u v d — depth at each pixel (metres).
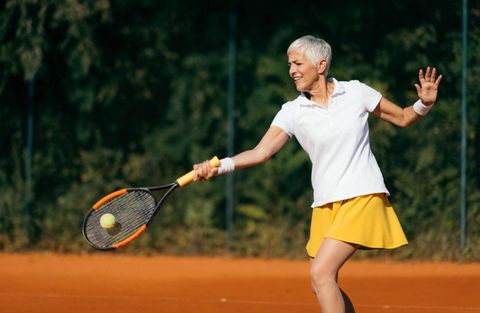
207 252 20.75
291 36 21.69
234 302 12.78
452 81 20.36
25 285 14.70
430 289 14.09
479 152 20.09
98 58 21.23
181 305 12.46
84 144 21.84
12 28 20.80
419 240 19.67
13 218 20.92
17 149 21.42
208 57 22.03
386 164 20.45
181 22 22.05
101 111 21.94
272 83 21.80
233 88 21.14
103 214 8.48
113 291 14.02
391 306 12.30
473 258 18.97
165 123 22.14
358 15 21.33
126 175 21.61
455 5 20.50
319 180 7.95
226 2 22.09
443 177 20.17
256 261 19.50
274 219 20.92
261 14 21.92
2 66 21.06
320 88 8.05
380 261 19.28
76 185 21.41
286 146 21.33
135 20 21.97
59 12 20.42
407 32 20.83
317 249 8.09
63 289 14.23
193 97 22.00
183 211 21.44
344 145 7.82
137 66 22.00
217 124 22.00
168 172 21.84
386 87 20.97
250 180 21.27
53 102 21.67
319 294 7.69
